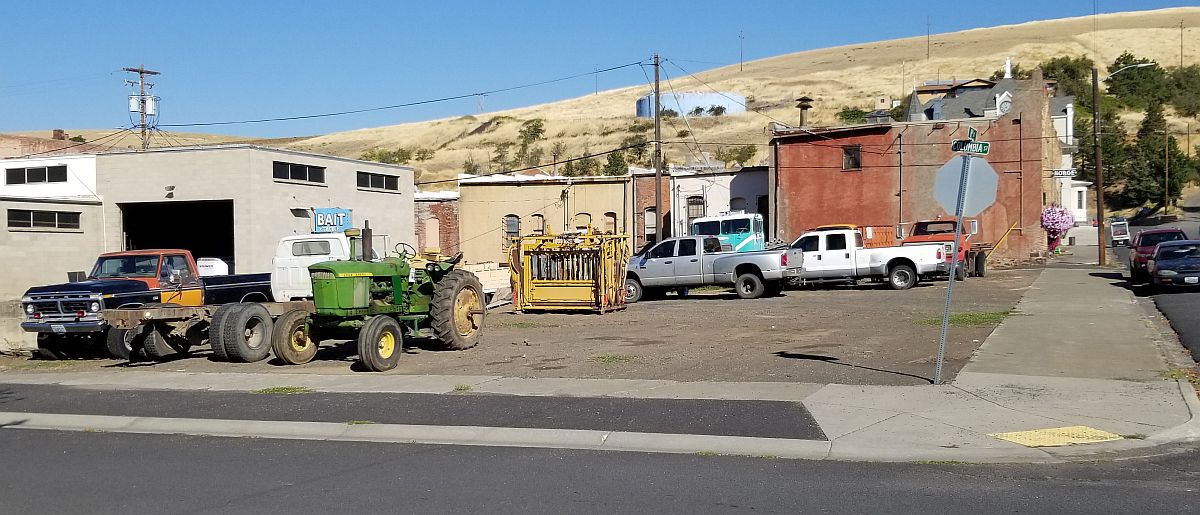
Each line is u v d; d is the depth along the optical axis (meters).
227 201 36.88
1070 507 6.81
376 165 42.25
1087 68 113.75
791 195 42.81
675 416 10.12
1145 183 79.38
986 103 57.81
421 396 11.88
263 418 10.85
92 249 35.72
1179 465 7.99
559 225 47.91
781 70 147.50
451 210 49.28
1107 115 95.00
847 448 8.71
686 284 28.48
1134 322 18.05
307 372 14.64
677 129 95.88
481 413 10.64
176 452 9.41
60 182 36.94
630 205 47.09
